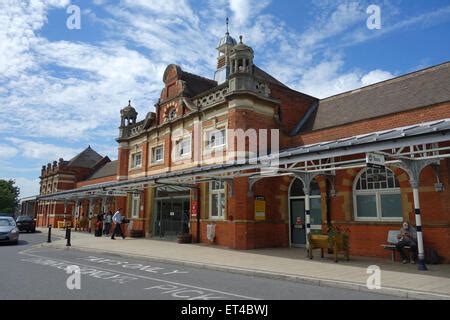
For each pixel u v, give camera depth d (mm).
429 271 9656
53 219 40719
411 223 12367
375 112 15109
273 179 17328
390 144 9172
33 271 10000
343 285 8062
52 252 15477
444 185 11625
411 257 11406
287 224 16953
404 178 12719
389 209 13344
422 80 15211
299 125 19016
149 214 23375
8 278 8867
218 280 8961
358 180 14398
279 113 18703
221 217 17734
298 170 12930
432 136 8422
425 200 12016
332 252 13742
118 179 27156
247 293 7449
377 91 16891
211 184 18594
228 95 17281
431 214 11812
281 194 17141
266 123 17719
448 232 11375
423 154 11734
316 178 15625
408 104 14070
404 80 16141
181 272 10219
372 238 13336
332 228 12406
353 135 14672
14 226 19781
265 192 16828
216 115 18719
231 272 10250
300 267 10422
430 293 7016
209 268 10875
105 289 7645
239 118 16953
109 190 24266
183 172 15938
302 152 11211
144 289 7695
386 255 12805
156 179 17703
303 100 20016
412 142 8758
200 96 20219
